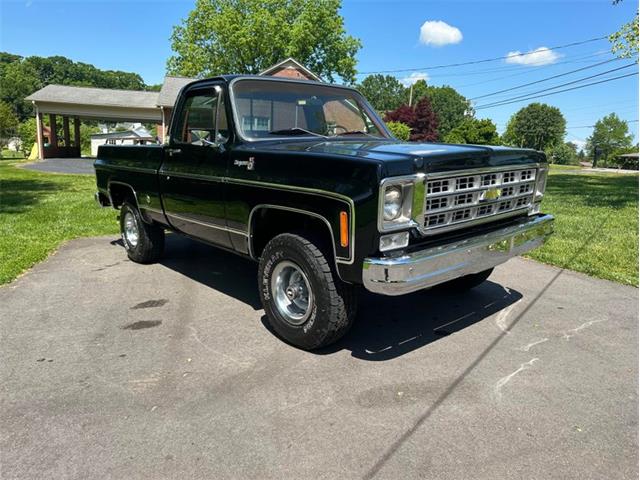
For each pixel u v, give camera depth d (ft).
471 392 10.16
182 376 10.82
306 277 11.41
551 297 16.25
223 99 13.60
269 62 136.15
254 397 9.95
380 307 15.25
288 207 11.39
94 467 7.86
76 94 114.01
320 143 13.00
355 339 12.81
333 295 11.06
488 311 14.92
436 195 10.37
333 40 139.95
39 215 30.86
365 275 9.83
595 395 10.11
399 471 7.75
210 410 9.48
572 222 29.89
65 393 10.12
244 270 19.39
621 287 17.33
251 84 13.93
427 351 12.10
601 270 19.07
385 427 8.93
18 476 7.64
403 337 12.96
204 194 14.30
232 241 13.83
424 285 10.23
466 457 8.10
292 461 8.00
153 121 114.83
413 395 10.03
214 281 17.90
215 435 8.70
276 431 8.80
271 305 12.57
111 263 20.30
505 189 12.37
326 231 11.40
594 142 372.38
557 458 8.09
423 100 229.86
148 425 9.00
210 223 14.43
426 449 8.30
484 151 11.39
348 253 10.13
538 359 11.72
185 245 23.82
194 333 13.16
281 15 132.98
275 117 14.15
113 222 29.04
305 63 138.10
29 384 10.48
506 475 7.67
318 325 11.34
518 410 9.50
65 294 16.29
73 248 22.91
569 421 9.16
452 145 12.45
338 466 7.88
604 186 61.16
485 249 11.55
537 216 14.02
